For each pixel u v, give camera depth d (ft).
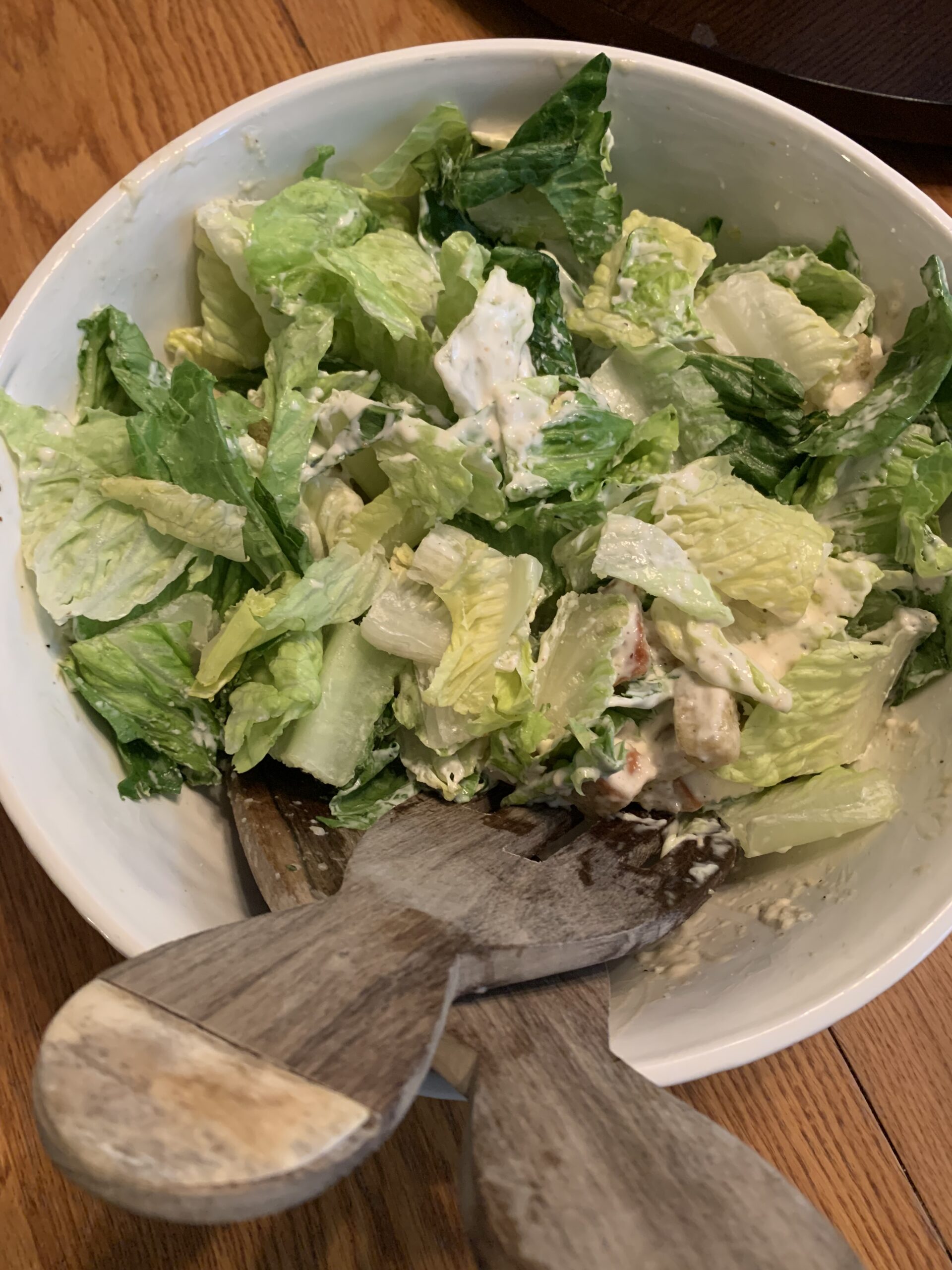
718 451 1.34
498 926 0.95
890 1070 1.34
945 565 1.23
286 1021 0.78
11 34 1.46
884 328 1.34
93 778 1.14
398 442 1.22
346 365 1.29
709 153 1.33
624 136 1.33
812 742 1.26
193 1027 0.75
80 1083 0.69
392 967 0.85
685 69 1.26
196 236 1.26
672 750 1.26
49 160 1.43
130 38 1.47
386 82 1.24
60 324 1.18
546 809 1.25
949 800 1.17
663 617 1.24
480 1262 0.77
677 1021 1.07
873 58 1.47
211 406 1.16
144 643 1.19
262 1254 1.22
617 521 1.22
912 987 1.38
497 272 1.24
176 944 0.81
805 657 1.25
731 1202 0.78
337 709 1.22
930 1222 1.29
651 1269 0.75
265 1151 0.67
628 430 1.26
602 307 1.33
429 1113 1.28
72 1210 1.21
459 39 1.53
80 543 1.17
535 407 1.22
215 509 1.16
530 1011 0.94
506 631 1.20
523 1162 0.80
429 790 1.25
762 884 1.26
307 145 1.27
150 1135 0.67
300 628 1.18
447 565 1.22
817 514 1.31
